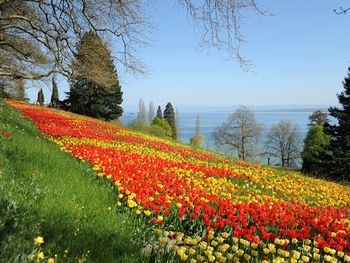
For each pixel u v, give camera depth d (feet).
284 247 18.67
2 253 11.76
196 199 25.58
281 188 38.75
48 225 15.42
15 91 158.40
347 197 39.99
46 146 35.88
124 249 15.84
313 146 161.58
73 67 45.16
